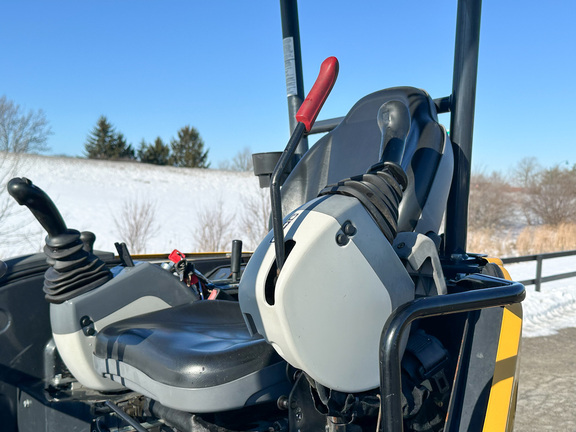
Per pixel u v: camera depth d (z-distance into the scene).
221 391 1.36
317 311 1.17
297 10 2.93
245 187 26.95
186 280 2.13
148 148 51.62
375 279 1.24
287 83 2.92
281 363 1.45
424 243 1.40
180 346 1.47
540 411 3.74
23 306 1.91
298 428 1.36
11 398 1.89
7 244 9.92
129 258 1.99
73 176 25.77
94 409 1.81
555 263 12.68
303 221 1.20
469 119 2.07
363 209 1.24
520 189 24.89
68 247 1.68
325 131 2.63
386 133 1.50
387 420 1.10
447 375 1.68
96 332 1.72
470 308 1.27
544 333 5.90
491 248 14.46
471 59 2.07
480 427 1.55
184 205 19.39
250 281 1.23
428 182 1.77
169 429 1.69
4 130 12.54
